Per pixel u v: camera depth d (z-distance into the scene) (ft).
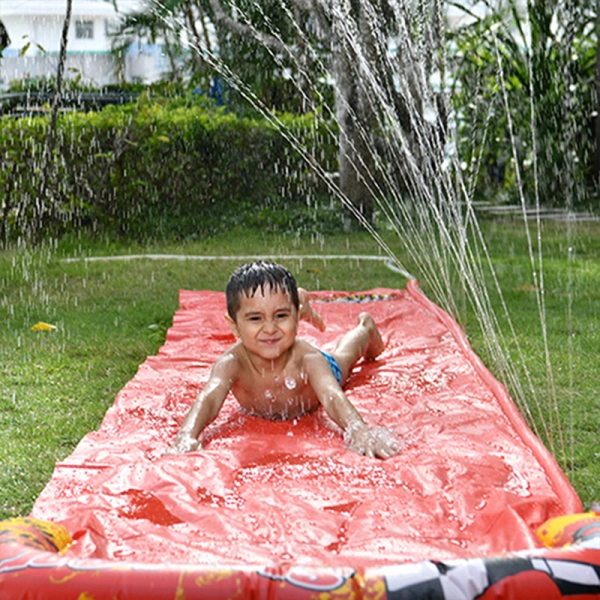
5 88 31.76
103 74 39.14
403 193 28.09
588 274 18.94
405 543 6.32
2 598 5.06
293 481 7.57
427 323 13.79
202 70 33.65
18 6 41.65
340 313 14.57
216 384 9.21
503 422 9.07
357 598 4.93
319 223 26.78
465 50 30.37
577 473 8.38
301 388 9.53
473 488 7.25
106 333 14.24
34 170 23.02
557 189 32.45
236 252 22.81
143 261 21.30
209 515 6.80
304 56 29.94
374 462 7.97
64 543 6.22
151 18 33.86
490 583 5.05
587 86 32.50
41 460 8.80
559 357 12.46
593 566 5.23
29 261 21.04
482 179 33.32
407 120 24.49
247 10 30.17
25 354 12.94
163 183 25.86
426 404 9.86
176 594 4.97
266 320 9.07
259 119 32.19
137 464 7.70
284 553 6.16
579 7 31.99
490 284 18.03
